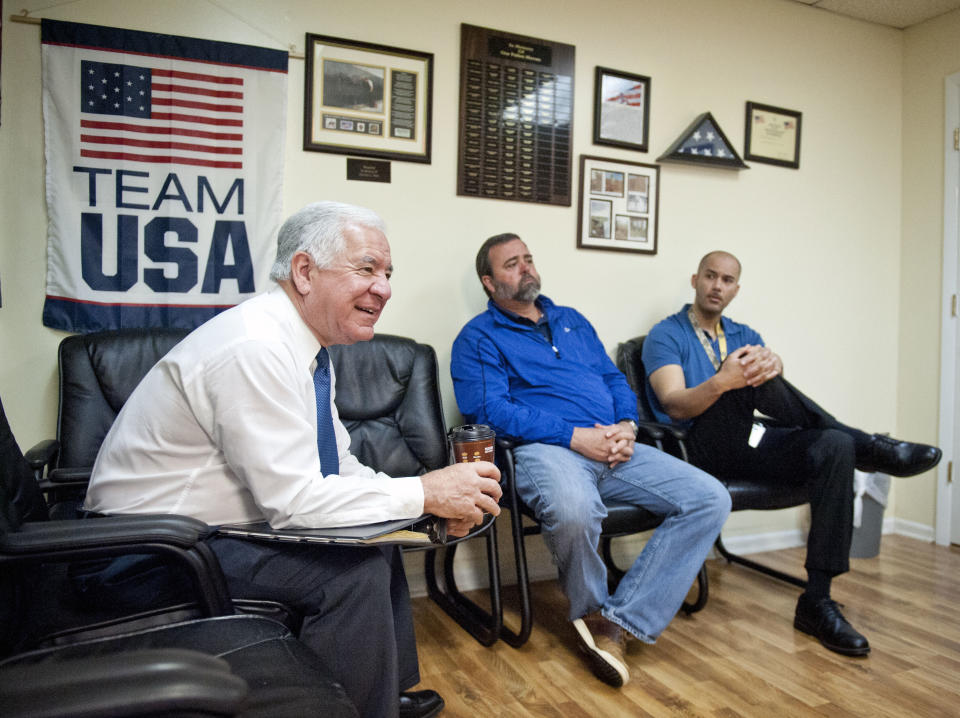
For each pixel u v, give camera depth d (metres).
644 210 2.62
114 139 1.93
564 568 1.74
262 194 2.08
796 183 2.91
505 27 2.38
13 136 1.87
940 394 2.91
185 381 1.09
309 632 1.06
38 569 1.15
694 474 1.84
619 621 1.71
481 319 2.15
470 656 1.81
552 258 2.48
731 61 2.76
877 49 3.07
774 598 2.25
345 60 2.17
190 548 0.95
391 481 1.14
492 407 1.95
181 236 2.00
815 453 1.94
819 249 2.96
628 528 1.86
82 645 0.88
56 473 1.51
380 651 1.06
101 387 1.74
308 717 0.75
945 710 1.53
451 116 2.32
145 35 1.95
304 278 1.23
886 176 3.08
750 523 2.80
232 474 1.14
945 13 2.92
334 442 1.32
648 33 2.61
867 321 3.07
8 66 1.85
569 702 1.56
